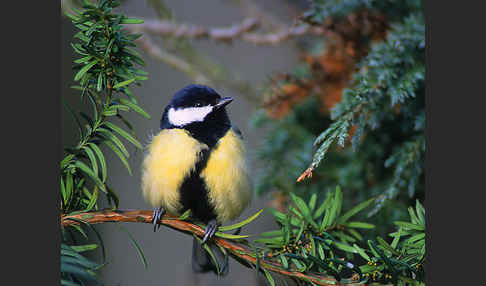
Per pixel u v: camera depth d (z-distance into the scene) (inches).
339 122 166.4
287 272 151.3
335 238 173.6
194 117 216.1
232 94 334.6
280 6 326.6
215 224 223.3
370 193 220.1
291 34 246.4
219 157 211.8
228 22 358.3
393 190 187.8
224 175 211.8
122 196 316.2
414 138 199.3
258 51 349.4
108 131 155.3
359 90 176.9
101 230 311.4
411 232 155.6
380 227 210.2
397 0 215.8
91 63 152.9
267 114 248.4
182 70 305.1
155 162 212.4
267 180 240.5
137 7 339.3
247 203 225.8
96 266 142.3
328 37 232.8
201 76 303.4
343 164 230.7
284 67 342.0
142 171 218.7
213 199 216.2
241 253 159.5
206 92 218.8
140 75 159.6
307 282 150.8
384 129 219.5
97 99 157.0
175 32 293.7
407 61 186.4
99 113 156.6
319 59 235.5
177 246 319.6
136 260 314.7
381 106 180.5
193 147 210.8
